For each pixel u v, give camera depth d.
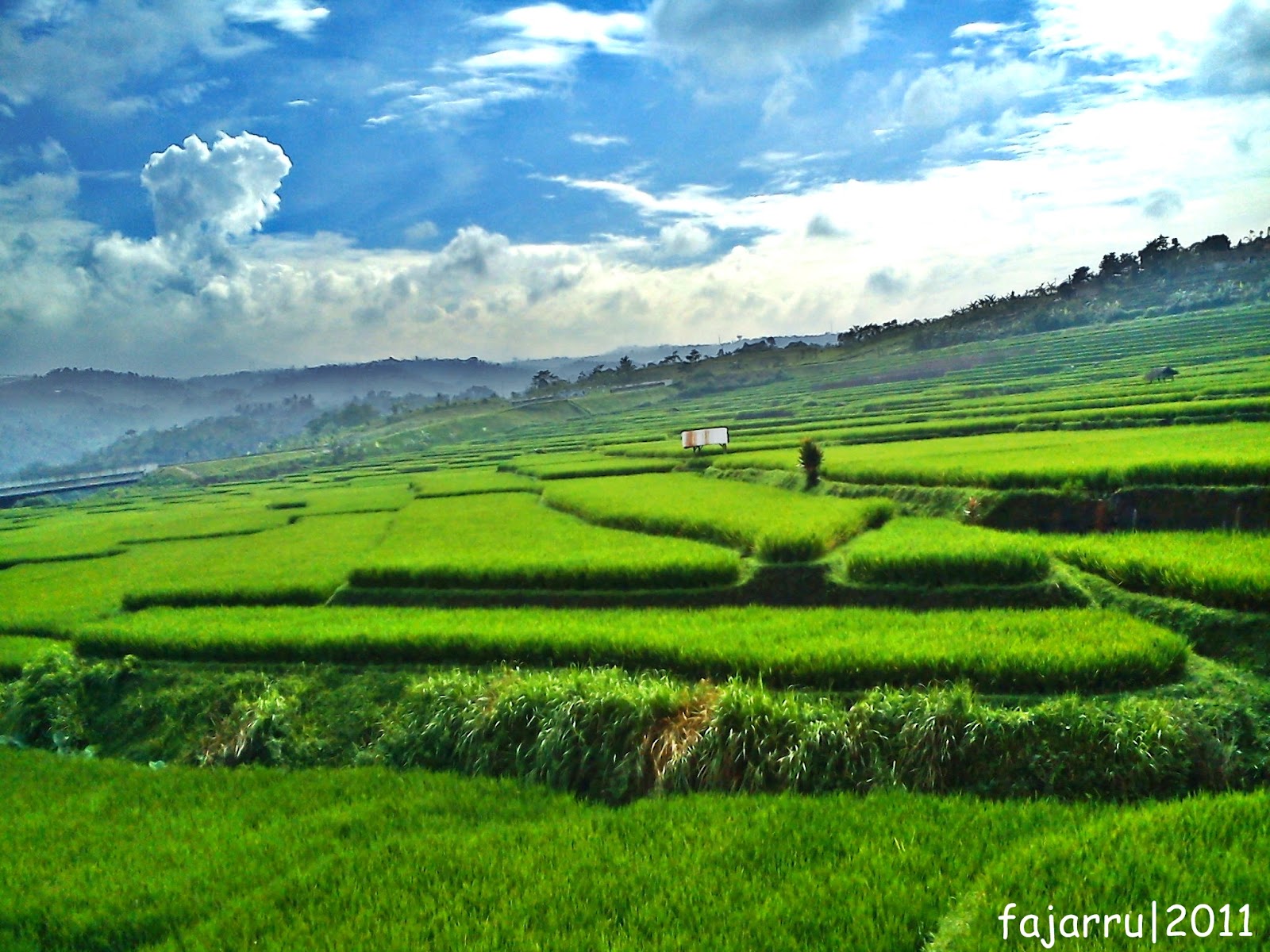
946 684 12.01
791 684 13.09
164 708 16.55
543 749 12.40
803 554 18.86
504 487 46.59
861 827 9.48
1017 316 172.62
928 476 25.14
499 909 8.56
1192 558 14.31
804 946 7.38
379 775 13.00
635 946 7.61
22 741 16.62
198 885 9.89
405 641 16.39
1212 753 9.96
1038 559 15.94
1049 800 9.77
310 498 56.41
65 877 10.34
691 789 11.43
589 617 17.50
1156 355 78.44
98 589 26.50
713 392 167.25
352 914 8.79
